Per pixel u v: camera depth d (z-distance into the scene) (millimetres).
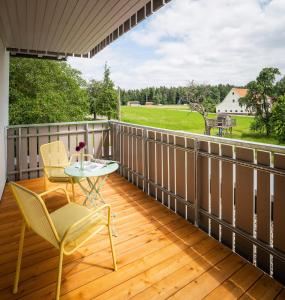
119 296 1967
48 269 2301
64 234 1740
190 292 2010
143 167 4371
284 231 2107
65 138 5598
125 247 2662
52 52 5828
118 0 2963
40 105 11688
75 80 13844
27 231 3020
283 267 2117
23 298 1944
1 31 4137
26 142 5207
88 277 2188
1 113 4340
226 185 2678
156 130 3791
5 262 2404
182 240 2812
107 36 4555
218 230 2824
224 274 2232
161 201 3926
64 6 3127
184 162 3295
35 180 5188
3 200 4020
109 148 6090
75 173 2977
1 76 4469
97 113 14469
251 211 2406
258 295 1979
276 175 2131
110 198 4098
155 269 2301
